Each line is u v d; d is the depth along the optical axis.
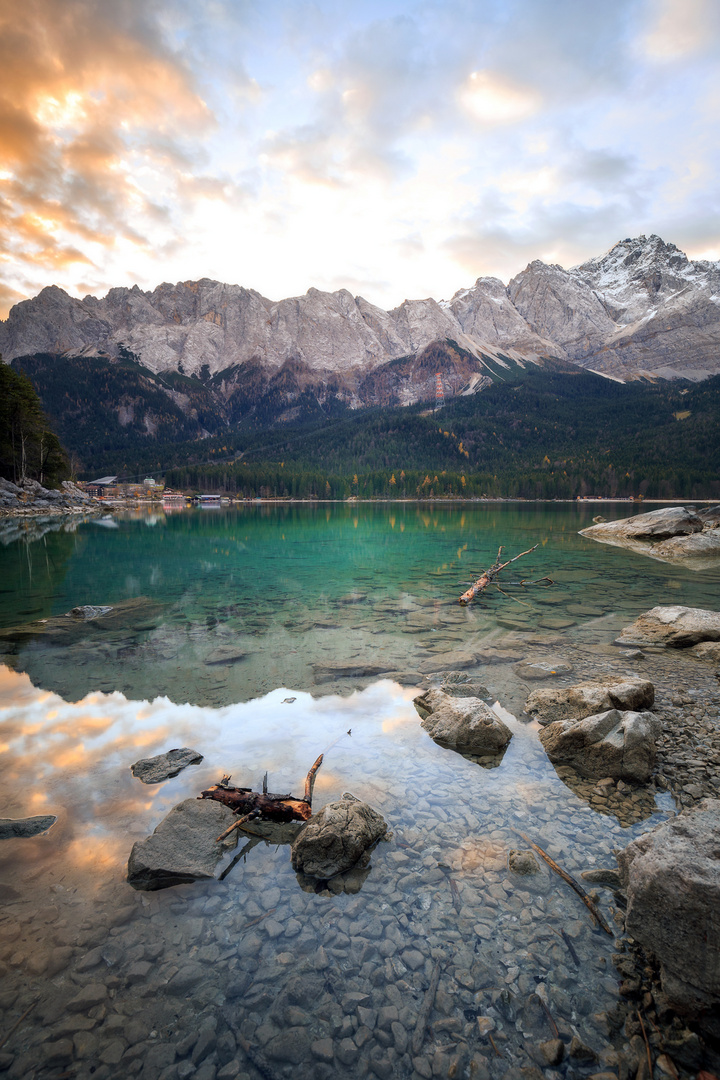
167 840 4.23
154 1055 2.71
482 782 5.39
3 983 3.09
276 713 7.16
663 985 2.97
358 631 11.60
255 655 9.84
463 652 9.88
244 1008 2.97
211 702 7.55
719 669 8.93
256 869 4.12
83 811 4.82
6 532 40.16
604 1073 2.61
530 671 8.83
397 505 131.62
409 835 4.49
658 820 4.73
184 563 23.50
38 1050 2.72
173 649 10.20
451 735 6.24
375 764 5.75
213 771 5.58
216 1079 2.60
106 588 17.09
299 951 3.34
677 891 3.07
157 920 3.57
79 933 3.45
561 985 3.11
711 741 6.28
